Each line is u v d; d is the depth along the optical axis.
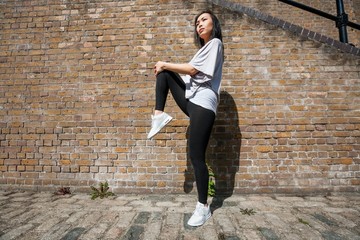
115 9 2.90
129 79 2.77
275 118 2.63
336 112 2.60
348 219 1.82
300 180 2.54
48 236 1.56
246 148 2.61
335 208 2.07
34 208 2.12
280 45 2.71
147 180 2.62
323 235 1.55
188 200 2.35
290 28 2.72
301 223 1.75
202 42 2.12
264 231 1.62
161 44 2.80
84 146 2.71
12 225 1.74
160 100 1.85
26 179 2.71
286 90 2.65
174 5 2.86
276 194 2.53
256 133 2.62
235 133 2.63
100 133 2.72
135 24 2.86
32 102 2.80
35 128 2.77
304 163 2.56
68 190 2.64
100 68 2.81
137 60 2.80
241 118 2.65
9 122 2.79
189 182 2.59
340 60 2.66
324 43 2.68
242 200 2.34
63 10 2.94
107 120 2.73
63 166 2.70
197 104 1.79
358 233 1.58
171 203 2.26
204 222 1.75
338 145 2.57
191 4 2.84
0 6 2.98
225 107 2.67
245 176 2.58
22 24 2.94
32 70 2.85
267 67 2.69
